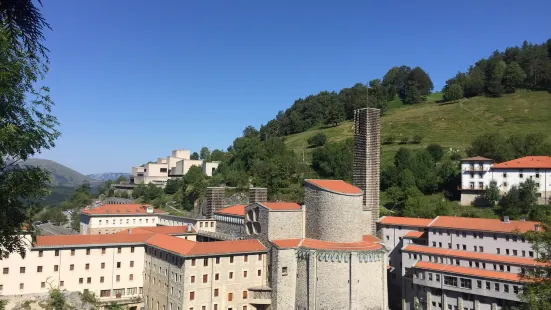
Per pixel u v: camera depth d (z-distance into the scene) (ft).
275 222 342.64
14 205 107.86
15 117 102.63
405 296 363.15
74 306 312.91
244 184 636.48
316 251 317.22
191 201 655.76
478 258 319.47
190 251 308.60
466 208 488.44
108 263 353.72
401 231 402.52
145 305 359.46
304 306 320.09
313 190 351.05
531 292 187.52
